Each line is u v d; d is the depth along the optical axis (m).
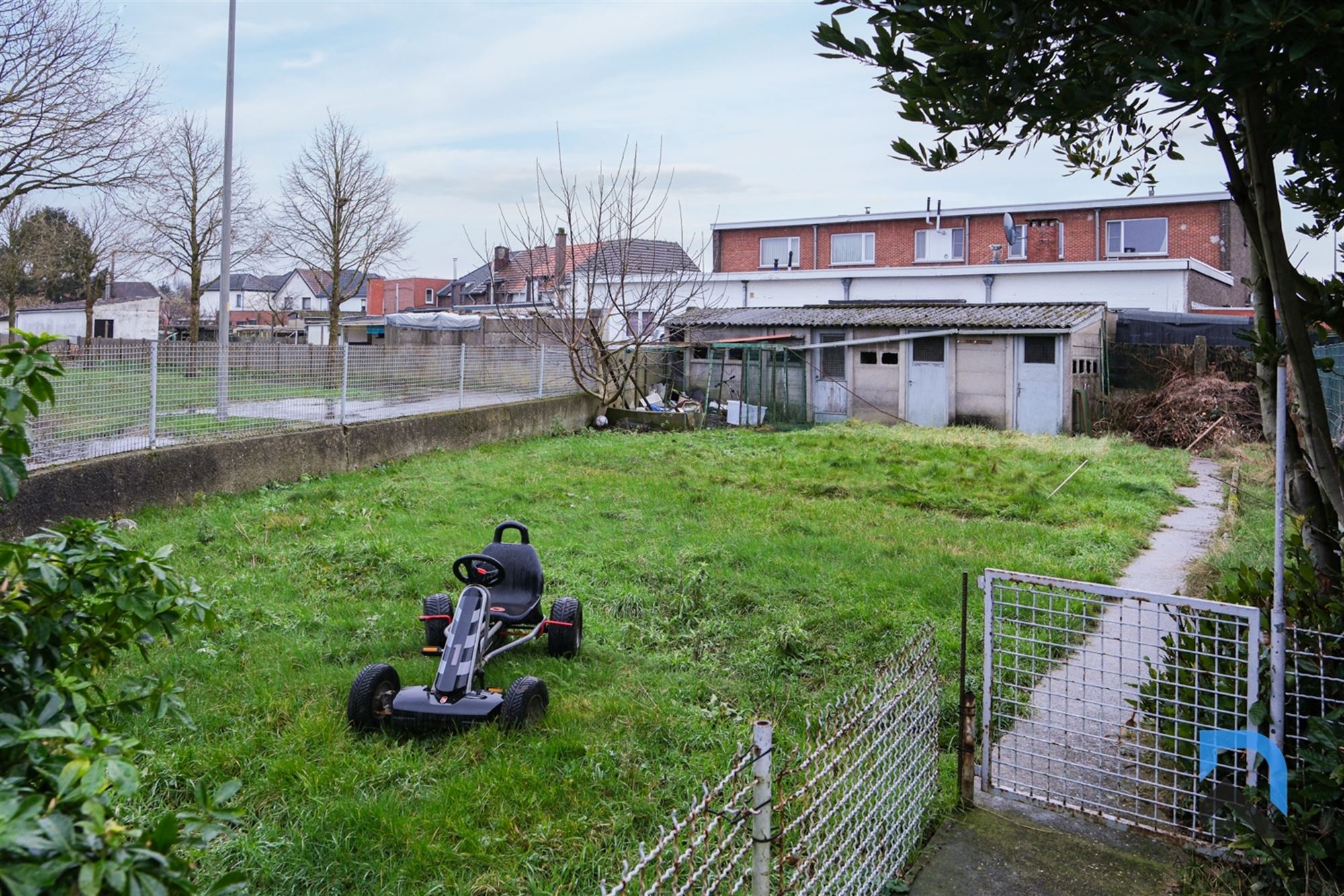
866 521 10.79
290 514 10.28
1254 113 3.34
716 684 6.03
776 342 22.69
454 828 4.16
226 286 16.06
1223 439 18.14
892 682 3.79
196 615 2.56
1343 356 13.63
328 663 6.23
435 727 5.09
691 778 4.66
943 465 14.90
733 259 35.19
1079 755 4.80
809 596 7.71
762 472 14.27
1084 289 25.45
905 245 32.34
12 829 1.32
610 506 11.41
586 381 21.09
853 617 7.16
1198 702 3.94
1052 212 30.12
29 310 43.50
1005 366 20.14
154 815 4.19
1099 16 3.17
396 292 65.62
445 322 31.66
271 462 12.14
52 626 2.16
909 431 19.52
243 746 4.83
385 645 6.49
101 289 31.61
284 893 3.73
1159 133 4.30
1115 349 21.86
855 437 18.38
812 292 29.05
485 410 17.00
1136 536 10.26
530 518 10.63
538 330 22.81
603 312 24.70
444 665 5.27
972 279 26.81
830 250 33.50
